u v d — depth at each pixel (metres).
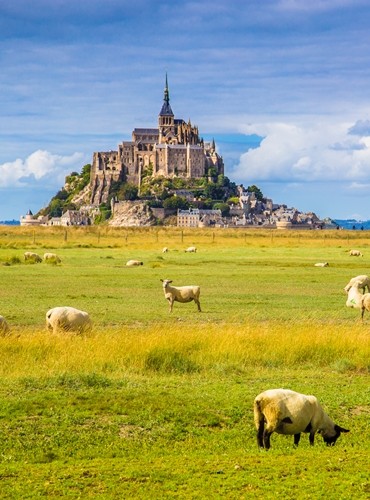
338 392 22.08
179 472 14.80
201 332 28.20
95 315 38.44
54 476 14.67
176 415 19.17
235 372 24.78
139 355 25.20
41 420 18.55
